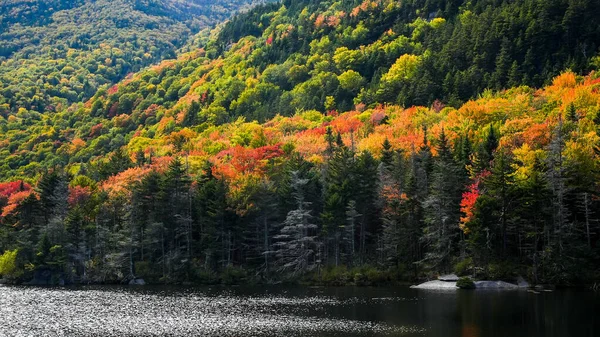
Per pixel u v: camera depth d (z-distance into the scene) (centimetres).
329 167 13325
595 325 6862
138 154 18100
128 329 7100
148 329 7094
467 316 7544
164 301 9512
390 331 6781
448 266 11150
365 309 8312
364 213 12375
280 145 16012
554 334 6438
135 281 12638
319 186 13138
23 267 13062
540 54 18525
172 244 13250
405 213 11638
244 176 13900
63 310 8544
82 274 13050
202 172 14312
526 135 12875
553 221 10494
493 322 7125
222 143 18812
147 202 13438
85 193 14662
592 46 17925
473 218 10569
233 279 12288
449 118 16500
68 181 15200
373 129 17700
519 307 8100
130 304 9188
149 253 13225
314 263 12356
